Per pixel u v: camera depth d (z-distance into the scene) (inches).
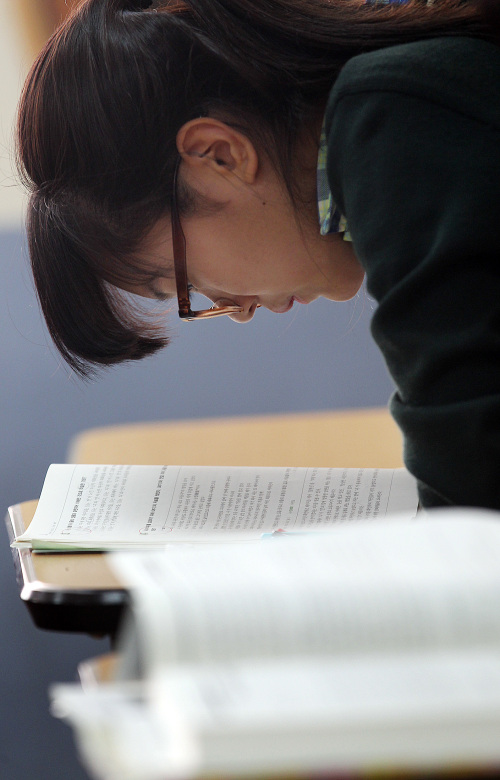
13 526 107.0
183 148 106.9
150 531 105.7
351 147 104.0
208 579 73.9
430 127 103.0
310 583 73.1
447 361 101.8
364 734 61.3
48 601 101.3
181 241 107.9
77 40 107.3
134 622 79.4
